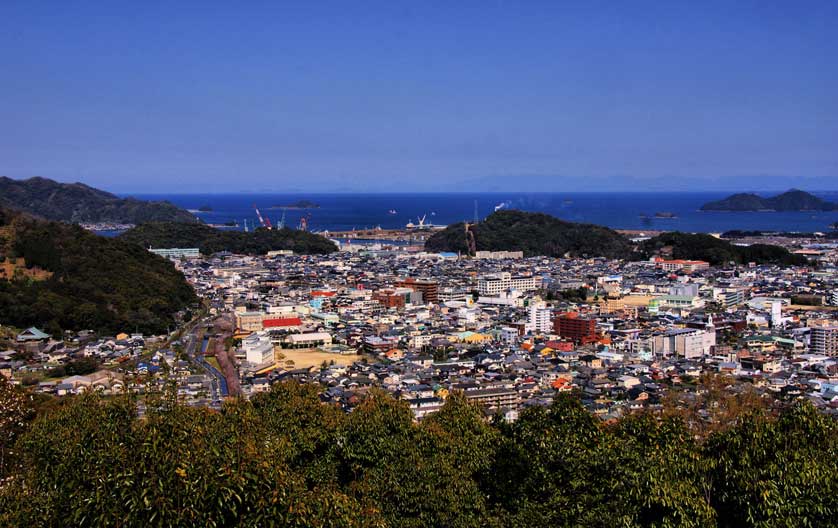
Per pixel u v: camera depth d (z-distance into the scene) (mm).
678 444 101938
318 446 121188
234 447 73312
